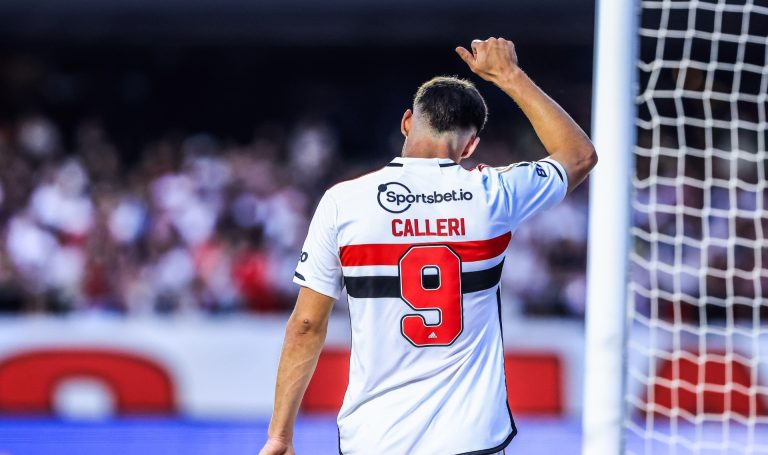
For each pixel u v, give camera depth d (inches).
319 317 459.5
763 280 1396.4
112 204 1638.8
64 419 1301.7
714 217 1501.0
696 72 1546.5
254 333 1360.7
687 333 1213.7
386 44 2146.9
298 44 2139.5
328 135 2074.3
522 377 1294.3
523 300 1489.9
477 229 452.4
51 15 2047.2
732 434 1119.6
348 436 458.3
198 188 1720.0
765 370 1191.6
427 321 448.8
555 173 473.1
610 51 553.0
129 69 2258.9
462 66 2219.5
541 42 2038.6
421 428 447.2
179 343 1352.1
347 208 452.1
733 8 821.9
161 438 1140.5
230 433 1165.1
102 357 1343.5
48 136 1998.0
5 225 1672.0
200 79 2277.3
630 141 551.8
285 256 1611.7
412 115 477.7
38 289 1496.1
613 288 547.8
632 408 1155.9
